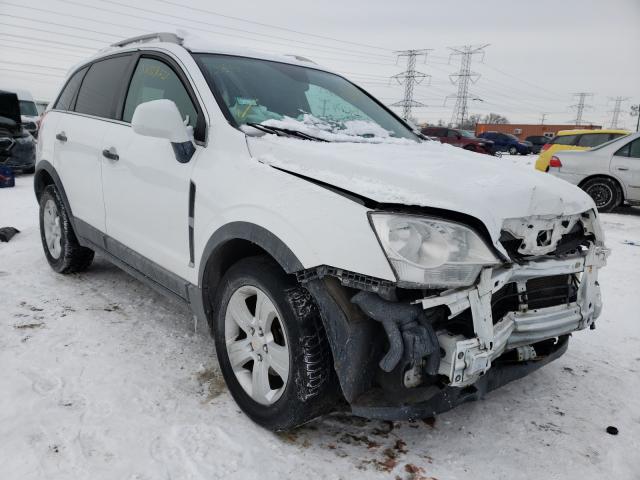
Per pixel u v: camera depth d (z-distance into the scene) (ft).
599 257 7.79
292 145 7.52
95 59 12.81
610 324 12.08
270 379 7.59
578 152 29.63
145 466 6.49
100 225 11.19
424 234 5.99
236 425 7.47
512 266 6.59
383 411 6.18
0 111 33.01
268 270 6.96
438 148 9.54
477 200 6.34
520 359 7.30
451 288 6.06
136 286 12.95
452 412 8.18
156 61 10.10
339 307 6.22
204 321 8.52
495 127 175.22
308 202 6.53
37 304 11.46
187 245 8.46
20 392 7.87
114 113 10.96
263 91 9.44
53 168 12.86
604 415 8.25
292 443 7.15
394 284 5.79
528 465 6.94
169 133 7.95
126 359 9.19
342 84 11.50
